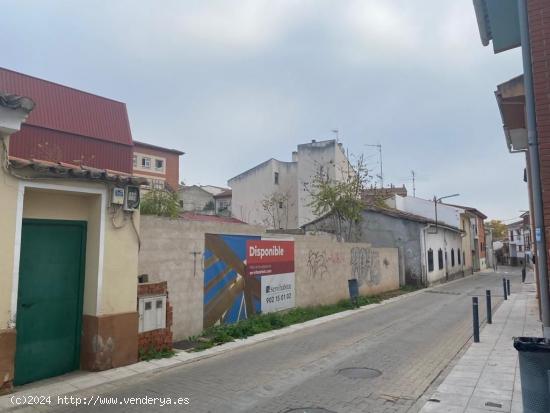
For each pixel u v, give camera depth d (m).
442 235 32.47
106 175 7.39
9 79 11.27
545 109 6.57
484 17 8.66
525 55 6.41
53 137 11.42
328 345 9.73
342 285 17.73
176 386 6.66
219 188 57.69
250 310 12.14
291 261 14.27
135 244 8.02
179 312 9.70
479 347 9.39
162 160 44.66
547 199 6.41
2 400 5.90
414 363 8.13
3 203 6.15
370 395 6.28
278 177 42.97
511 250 67.19
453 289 25.11
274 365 7.96
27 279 6.84
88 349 7.40
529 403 4.60
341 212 27.02
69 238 7.46
